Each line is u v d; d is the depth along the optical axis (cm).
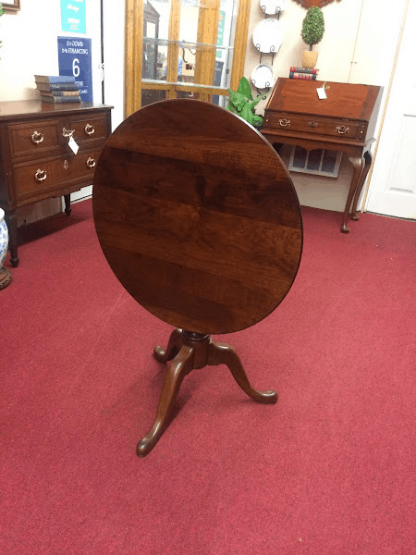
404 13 382
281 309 257
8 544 121
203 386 189
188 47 416
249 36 434
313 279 298
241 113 410
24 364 193
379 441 166
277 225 122
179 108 122
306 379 199
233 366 170
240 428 168
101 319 231
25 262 288
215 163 123
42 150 279
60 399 175
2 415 165
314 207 467
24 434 157
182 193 132
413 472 154
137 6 389
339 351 221
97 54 381
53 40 336
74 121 300
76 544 123
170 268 145
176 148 127
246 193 122
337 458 157
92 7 362
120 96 423
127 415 169
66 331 218
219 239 132
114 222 148
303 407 181
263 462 153
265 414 176
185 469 148
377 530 132
